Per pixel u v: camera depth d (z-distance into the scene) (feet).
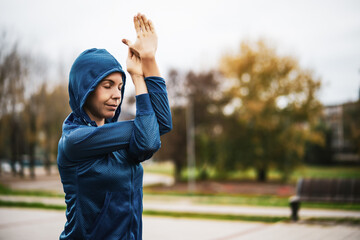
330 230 25.11
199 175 129.08
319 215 32.78
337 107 116.98
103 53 4.65
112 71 4.49
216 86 118.93
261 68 113.70
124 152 4.62
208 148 121.49
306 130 113.50
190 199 58.49
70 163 4.45
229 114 118.11
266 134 112.27
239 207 42.63
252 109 109.40
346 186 29.09
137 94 4.53
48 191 74.64
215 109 119.96
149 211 38.34
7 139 122.11
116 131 4.38
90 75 4.48
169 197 63.77
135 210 4.64
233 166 115.96
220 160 116.37
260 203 48.49
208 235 24.17
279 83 111.75
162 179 145.28
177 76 121.19
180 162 123.44
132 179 4.62
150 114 4.43
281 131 111.65
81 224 4.40
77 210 4.44
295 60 111.24
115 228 4.39
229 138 116.06
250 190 95.50
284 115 111.55
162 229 26.84
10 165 124.47
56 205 43.37
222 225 28.50
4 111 105.91
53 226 27.96
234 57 116.37
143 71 4.68
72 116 4.97
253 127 113.19
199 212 37.47
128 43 4.85
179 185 114.11
